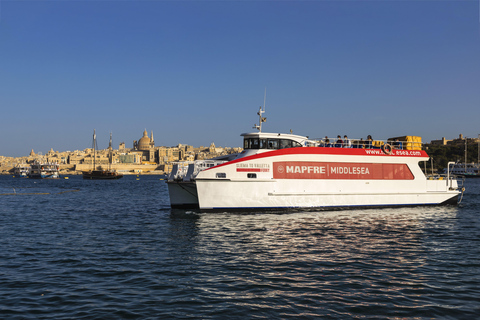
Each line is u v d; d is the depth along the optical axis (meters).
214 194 30.08
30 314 11.22
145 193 72.88
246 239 21.92
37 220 31.45
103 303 12.09
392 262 16.92
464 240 21.94
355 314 11.30
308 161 32.25
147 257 17.95
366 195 34.25
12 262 17.09
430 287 13.62
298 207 31.97
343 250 19.23
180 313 11.32
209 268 16.00
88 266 16.39
